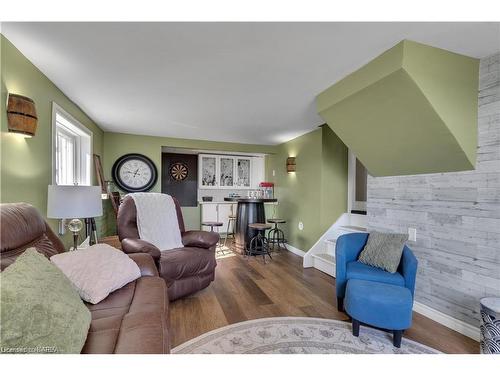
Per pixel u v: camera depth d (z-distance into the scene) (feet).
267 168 20.39
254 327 6.68
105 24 4.75
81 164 10.93
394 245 7.49
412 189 8.02
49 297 3.19
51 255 5.05
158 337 3.45
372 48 5.73
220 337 6.20
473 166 6.45
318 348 5.82
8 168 5.20
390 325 5.85
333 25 4.84
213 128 13.16
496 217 6.04
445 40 5.49
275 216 17.98
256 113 10.54
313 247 12.19
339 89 7.43
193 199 20.04
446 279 7.04
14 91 5.42
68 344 2.93
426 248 7.58
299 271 11.46
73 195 6.36
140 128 13.16
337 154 13.33
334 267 10.68
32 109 5.47
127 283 5.34
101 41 5.32
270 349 5.75
